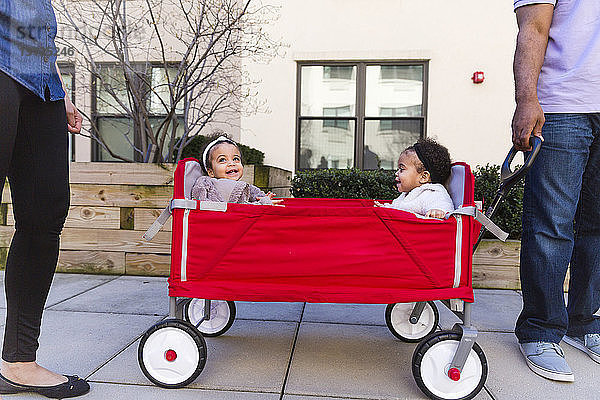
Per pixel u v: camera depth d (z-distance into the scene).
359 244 1.64
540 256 1.88
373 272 1.64
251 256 1.65
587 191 1.96
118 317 2.43
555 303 1.88
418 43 5.54
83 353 1.94
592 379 1.78
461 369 1.55
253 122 5.74
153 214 3.36
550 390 1.68
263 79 5.71
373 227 1.63
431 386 1.58
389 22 5.57
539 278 1.88
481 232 1.80
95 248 3.42
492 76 5.45
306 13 5.66
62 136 1.57
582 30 1.79
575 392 1.67
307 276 1.65
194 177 1.91
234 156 2.17
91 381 1.69
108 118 5.98
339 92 5.77
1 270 3.39
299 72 5.76
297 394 1.61
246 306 2.73
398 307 2.15
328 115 5.78
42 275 1.54
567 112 1.80
